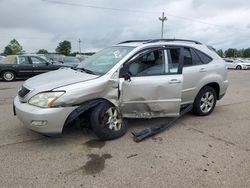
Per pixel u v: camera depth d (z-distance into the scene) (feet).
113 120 14.42
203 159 12.27
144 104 14.97
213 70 18.72
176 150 13.21
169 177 10.66
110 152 12.86
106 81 13.65
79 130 15.62
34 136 14.79
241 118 19.11
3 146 13.41
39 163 11.66
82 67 16.15
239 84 41.06
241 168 11.48
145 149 13.26
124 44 16.58
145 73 14.92
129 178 10.55
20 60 43.14
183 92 16.96
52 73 15.65
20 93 13.83
